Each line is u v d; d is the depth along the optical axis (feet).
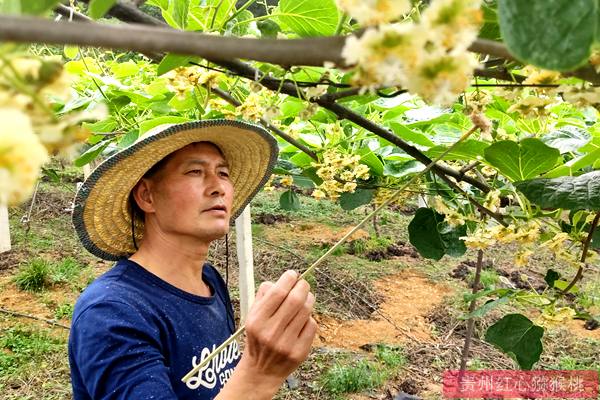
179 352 4.77
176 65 3.56
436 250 7.51
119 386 3.95
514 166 5.04
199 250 5.28
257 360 3.80
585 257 5.24
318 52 1.28
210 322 5.22
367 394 14.83
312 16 4.14
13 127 1.11
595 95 2.55
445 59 1.46
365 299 21.62
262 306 3.76
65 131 1.24
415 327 19.48
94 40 0.97
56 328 17.31
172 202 5.04
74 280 20.80
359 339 18.42
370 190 10.00
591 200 4.47
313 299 3.91
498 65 3.03
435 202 6.64
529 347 5.56
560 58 1.33
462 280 23.99
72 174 32.60
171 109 7.27
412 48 1.43
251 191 6.77
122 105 7.27
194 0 4.93
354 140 8.69
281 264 24.43
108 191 5.18
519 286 22.40
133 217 5.49
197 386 4.93
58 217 27.35
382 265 25.57
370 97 4.26
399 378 15.78
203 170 5.12
